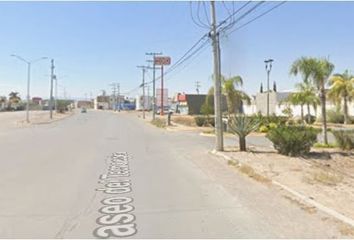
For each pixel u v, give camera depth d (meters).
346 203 8.63
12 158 16.52
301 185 10.76
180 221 7.08
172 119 58.31
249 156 16.84
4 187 10.23
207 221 7.09
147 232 6.46
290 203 8.51
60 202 8.54
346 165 16.67
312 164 15.97
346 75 45.41
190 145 22.83
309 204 8.38
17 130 38.41
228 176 12.10
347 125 45.91
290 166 14.66
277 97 70.12
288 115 53.84
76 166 14.21
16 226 6.78
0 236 6.25
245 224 6.90
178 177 11.89
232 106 42.06
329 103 54.25
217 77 18.72
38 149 20.33
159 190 9.88
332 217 7.34
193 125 47.66
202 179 11.54
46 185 10.52
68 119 70.19
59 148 20.91
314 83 22.58
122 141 25.66
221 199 8.85
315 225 6.86
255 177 11.73
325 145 21.20
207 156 17.41
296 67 22.38
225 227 6.72
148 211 7.78
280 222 7.04
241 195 9.30
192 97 90.19
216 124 18.84
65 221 7.08
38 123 53.56
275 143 17.89
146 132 35.59
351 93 44.97
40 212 7.70
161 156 17.45
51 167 13.94
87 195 9.27
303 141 17.44
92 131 36.75
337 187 10.88
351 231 6.51
